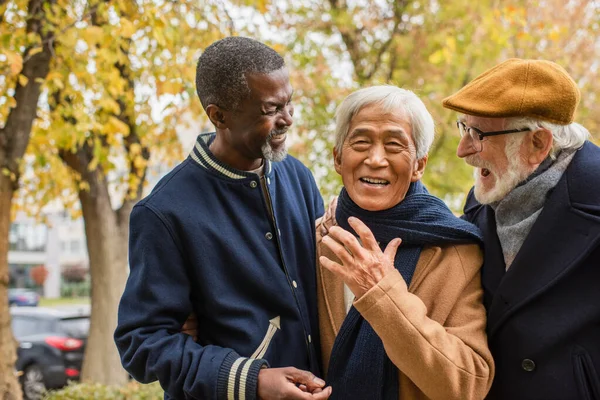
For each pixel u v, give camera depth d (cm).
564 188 197
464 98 201
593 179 194
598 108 818
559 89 196
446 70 801
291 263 207
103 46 480
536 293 191
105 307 700
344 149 205
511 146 199
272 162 218
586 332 189
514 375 195
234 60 193
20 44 466
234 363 181
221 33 549
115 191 727
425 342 179
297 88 706
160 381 190
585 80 809
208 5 543
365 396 193
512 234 204
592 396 187
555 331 188
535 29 757
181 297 193
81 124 512
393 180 201
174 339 189
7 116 512
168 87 502
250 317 195
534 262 195
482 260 208
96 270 704
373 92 202
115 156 673
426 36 789
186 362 184
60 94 554
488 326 200
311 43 762
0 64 465
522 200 203
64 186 731
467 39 746
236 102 193
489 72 208
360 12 823
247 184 204
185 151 756
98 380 695
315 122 709
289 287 202
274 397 176
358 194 204
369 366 194
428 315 198
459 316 197
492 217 215
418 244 203
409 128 200
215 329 198
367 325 198
